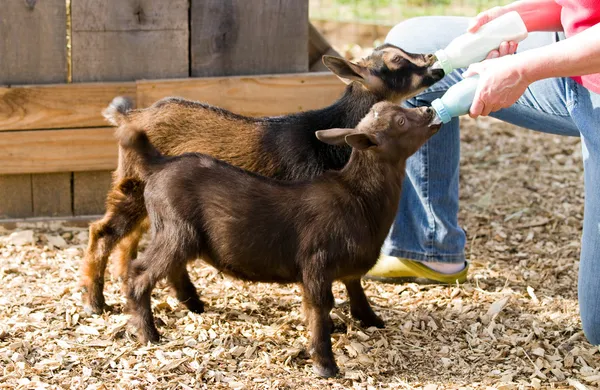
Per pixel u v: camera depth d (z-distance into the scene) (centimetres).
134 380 419
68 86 607
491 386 425
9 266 560
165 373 427
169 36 621
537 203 711
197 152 480
